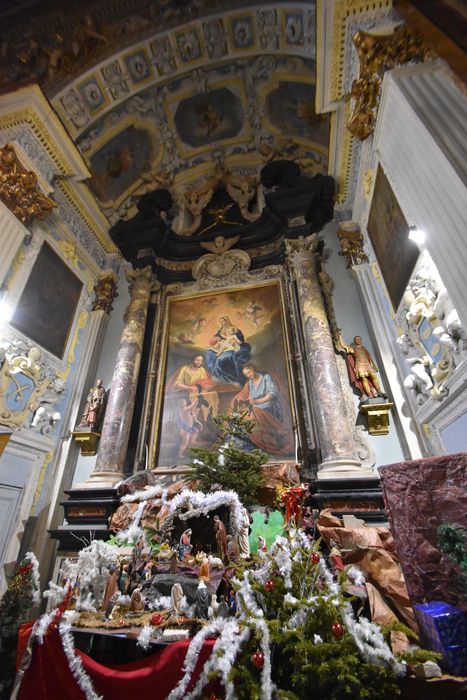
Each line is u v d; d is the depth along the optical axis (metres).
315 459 4.57
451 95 2.83
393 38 3.54
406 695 1.79
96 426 5.49
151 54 6.39
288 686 1.89
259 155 7.93
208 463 3.87
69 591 2.69
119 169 7.53
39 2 5.77
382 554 2.67
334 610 1.96
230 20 6.05
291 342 5.55
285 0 5.43
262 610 2.12
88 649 2.89
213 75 6.93
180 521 3.83
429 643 1.98
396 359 4.65
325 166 7.14
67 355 5.93
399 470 2.37
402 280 4.12
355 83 3.96
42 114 5.32
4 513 4.39
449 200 2.62
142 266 6.95
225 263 6.68
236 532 3.38
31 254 5.37
